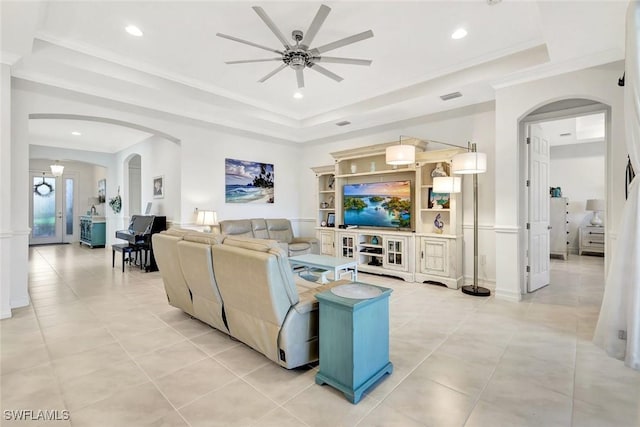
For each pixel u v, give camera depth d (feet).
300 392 6.41
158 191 20.30
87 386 6.57
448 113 15.57
